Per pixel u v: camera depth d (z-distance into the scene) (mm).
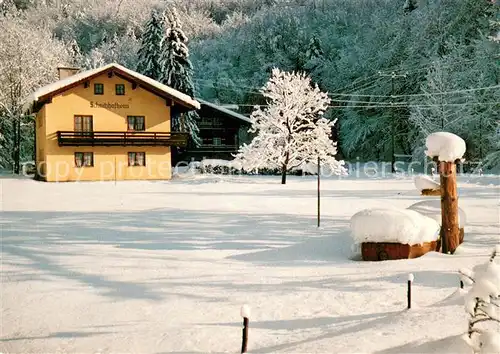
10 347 5773
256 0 120062
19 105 47344
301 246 11797
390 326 5207
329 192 27125
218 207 20547
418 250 9914
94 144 39156
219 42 96312
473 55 46312
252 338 5590
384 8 73312
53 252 11305
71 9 114375
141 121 41156
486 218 15672
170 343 5574
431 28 51531
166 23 51312
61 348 5656
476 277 3824
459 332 4664
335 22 86500
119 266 9828
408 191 26984
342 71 66312
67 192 28531
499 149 40031
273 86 36375
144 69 56625
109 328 6297
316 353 4488
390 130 56406
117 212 19125
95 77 39406
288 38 85188
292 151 35219
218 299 7430
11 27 50656
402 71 53375
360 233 10000
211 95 83875
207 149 51219
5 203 22734
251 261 10211
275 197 24547
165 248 11734
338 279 8367
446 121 44406
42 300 7645
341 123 63688
